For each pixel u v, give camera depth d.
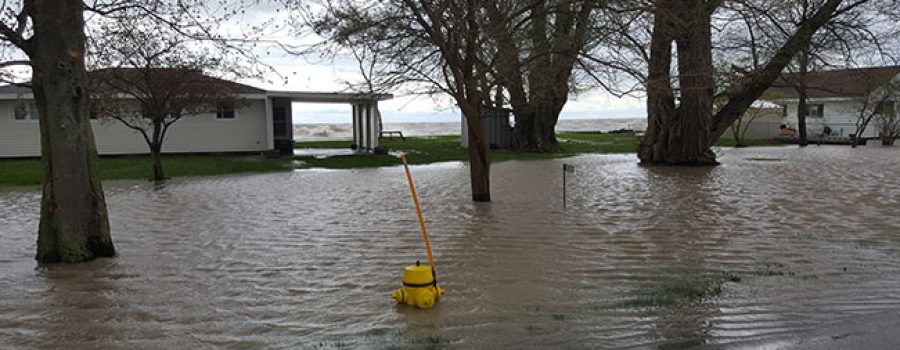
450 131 66.06
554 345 4.29
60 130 6.99
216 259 7.23
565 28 11.06
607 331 4.56
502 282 6.01
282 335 4.60
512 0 10.39
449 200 12.41
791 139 38.50
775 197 12.31
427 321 4.86
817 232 8.48
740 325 4.64
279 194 13.67
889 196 12.11
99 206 7.34
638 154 22.95
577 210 10.88
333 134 58.72
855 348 4.07
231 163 22.31
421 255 7.31
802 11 20.27
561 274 6.32
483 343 4.36
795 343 4.20
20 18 6.87
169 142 26.47
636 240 8.09
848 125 41.34
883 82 28.77
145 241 8.38
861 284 5.75
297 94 26.83
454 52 10.38
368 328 4.72
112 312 5.20
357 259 7.14
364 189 14.52
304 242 8.20
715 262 6.79
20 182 16.50
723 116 21.62
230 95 19.69
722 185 14.76
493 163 23.14
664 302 5.27
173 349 4.33
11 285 6.09
